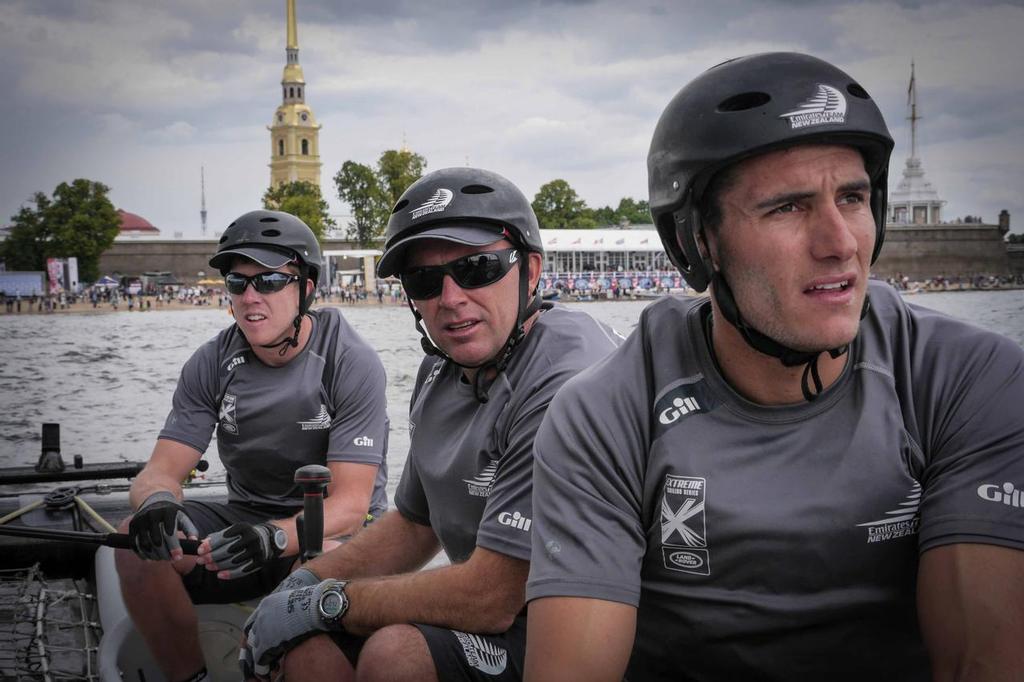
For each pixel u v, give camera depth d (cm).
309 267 371
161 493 328
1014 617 140
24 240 9169
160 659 334
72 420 1394
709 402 161
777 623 157
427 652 201
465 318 231
